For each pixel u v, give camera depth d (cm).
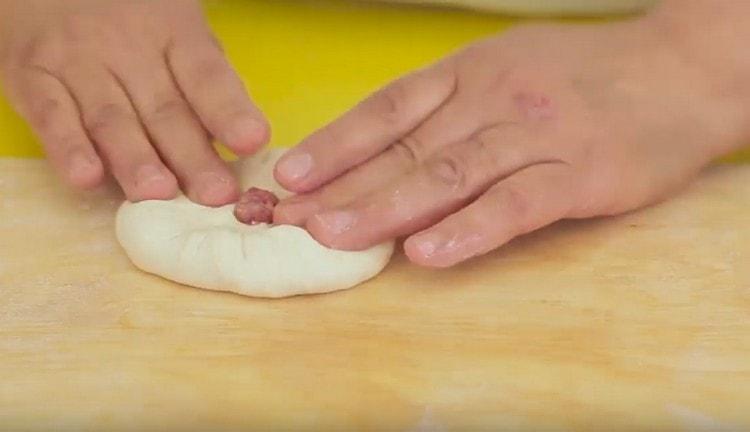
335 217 57
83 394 53
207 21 70
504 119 60
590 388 54
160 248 57
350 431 52
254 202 59
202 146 60
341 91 69
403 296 57
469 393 53
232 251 57
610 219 61
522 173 58
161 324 56
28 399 53
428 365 54
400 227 57
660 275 59
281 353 55
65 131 61
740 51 64
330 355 54
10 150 66
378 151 59
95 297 57
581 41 64
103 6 66
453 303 57
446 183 57
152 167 59
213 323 56
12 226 60
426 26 74
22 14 67
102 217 61
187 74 63
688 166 62
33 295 57
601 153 60
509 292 57
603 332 56
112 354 54
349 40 72
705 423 52
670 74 63
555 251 60
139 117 62
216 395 53
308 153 58
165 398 53
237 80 62
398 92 60
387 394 53
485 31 73
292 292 57
